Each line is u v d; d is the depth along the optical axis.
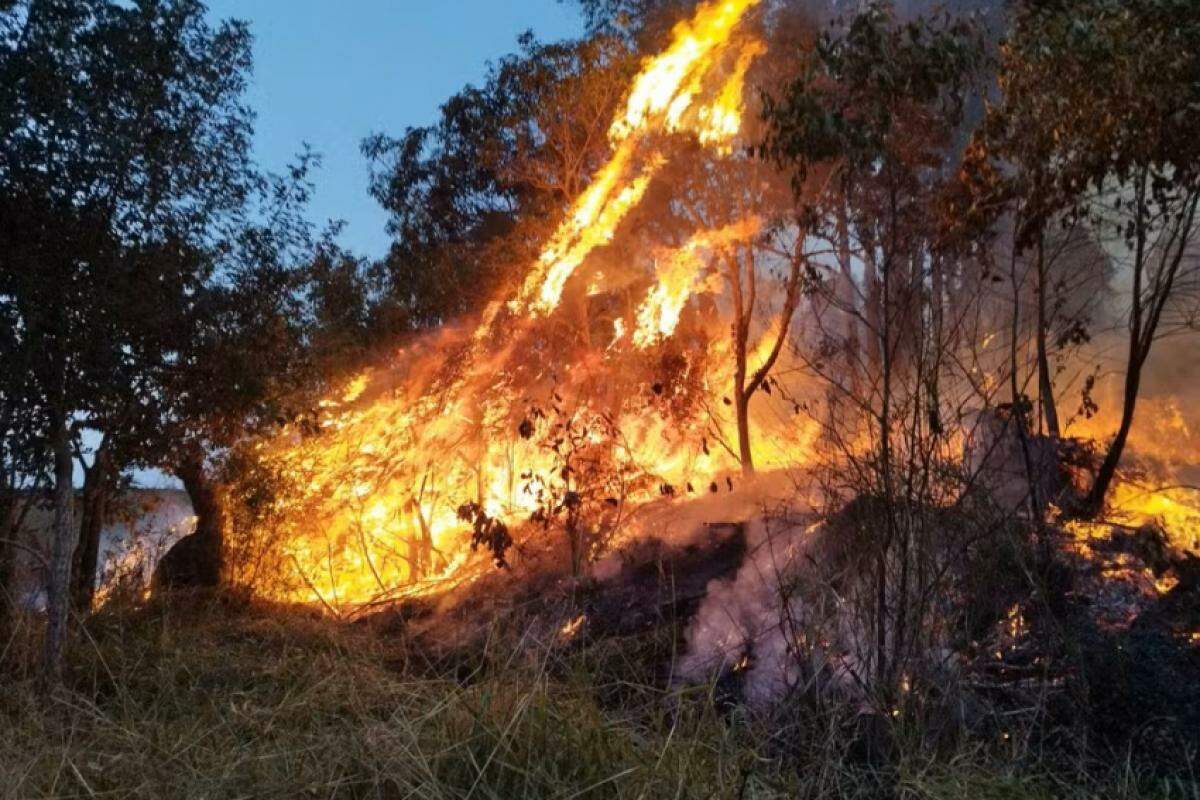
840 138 6.61
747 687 6.97
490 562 12.34
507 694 6.20
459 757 5.63
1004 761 5.80
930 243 6.98
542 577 10.86
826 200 7.82
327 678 7.50
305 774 5.75
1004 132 7.73
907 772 5.54
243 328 9.09
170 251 8.43
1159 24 7.61
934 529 6.47
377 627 10.48
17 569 9.12
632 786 5.38
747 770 5.54
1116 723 6.20
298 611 11.53
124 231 8.35
